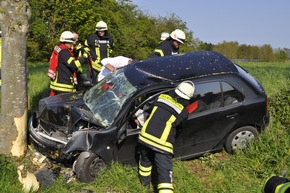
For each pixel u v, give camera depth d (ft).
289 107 23.95
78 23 91.86
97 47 27.73
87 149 16.92
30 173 16.87
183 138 18.61
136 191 16.35
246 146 20.38
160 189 15.38
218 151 20.38
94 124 17.70
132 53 108.27
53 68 23.57
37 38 89.81
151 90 18.15
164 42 25.11
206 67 19.75
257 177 18.29
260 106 20.10
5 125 18.75
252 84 20.21
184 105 15.78
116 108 17.98
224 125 19.45
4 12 17.80
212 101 19.08
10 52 18.24
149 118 15.65
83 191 16.47
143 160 16.63
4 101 18.66
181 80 18.67
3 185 16.12
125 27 110.73
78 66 23.24
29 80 35.50
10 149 18.94
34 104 27.32
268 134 20.93
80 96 20.52
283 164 18.75
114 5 115.96
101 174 17.13
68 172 18.34
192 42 136.15
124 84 19.04
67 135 18.11
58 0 89.35
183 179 17.48
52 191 16.48
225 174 18.06
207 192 16.72
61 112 18.85
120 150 17.63
